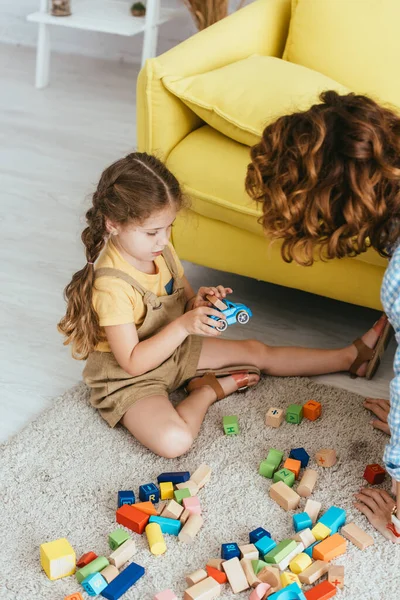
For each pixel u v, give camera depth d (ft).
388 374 5.61
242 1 10.41
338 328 6.19
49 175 8.70
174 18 11.55
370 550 4.09
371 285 5.52
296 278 5.78
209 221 5.90
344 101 3.83
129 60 12.59
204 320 4.68
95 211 4.66
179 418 4.77
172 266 5.12
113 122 10.34
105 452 4.74
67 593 3.82
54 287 6.57
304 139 3.67
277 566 3.90
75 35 12.70
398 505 4.04
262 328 6.14
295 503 4.33
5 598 3.77
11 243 7.22
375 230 3.84
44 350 5.77
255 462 4.70
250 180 4.00
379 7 6.42
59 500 4.36
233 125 5.47
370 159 3.63
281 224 3.84
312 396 5.29
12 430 4.95
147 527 4.12
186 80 5.65
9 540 4.09
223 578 3.85
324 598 3.74
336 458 4.73
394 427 3.96
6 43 13.15
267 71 5.75
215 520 4.26
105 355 4.97
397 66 6.38
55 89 11.35
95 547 4.09
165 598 3.67
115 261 4.76
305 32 6.64
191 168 5.64
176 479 4.44
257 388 5.39
